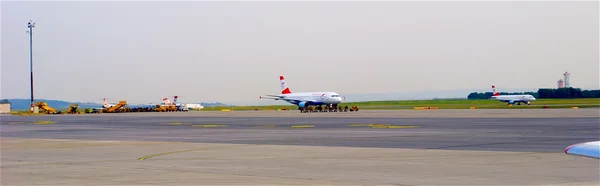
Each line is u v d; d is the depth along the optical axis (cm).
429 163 2494
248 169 2359
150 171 2327
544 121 6512
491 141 3716
